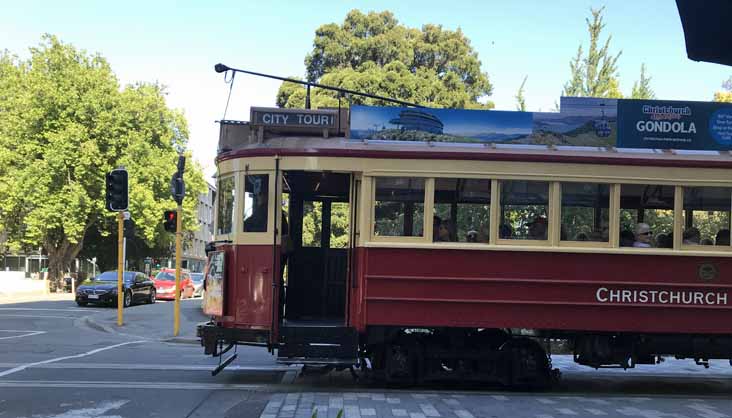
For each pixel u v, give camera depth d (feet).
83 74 128.47
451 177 29.25
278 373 34.32
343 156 29.50
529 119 30.66
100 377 31.91
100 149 128.67
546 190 29.37
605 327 28.91
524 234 29.19
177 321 54.75
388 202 29.35
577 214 29.37
